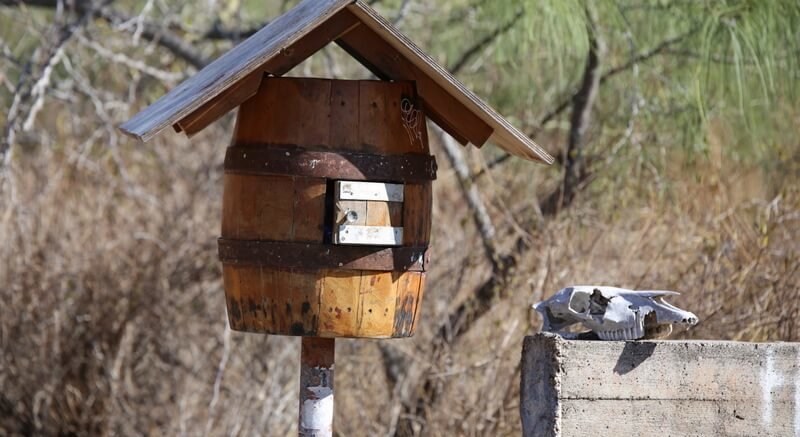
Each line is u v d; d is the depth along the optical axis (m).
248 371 15.83
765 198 14.80
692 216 14.13
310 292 7.91
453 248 15.16
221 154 17.55
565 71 15.73
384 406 14.76
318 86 7.96
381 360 15.15
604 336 8.25
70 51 19.14
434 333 14.30
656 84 14.75
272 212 7.93
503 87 16.53
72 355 15.84
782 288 12.67
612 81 15.27
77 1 17.48
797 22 13.01
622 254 13.88
